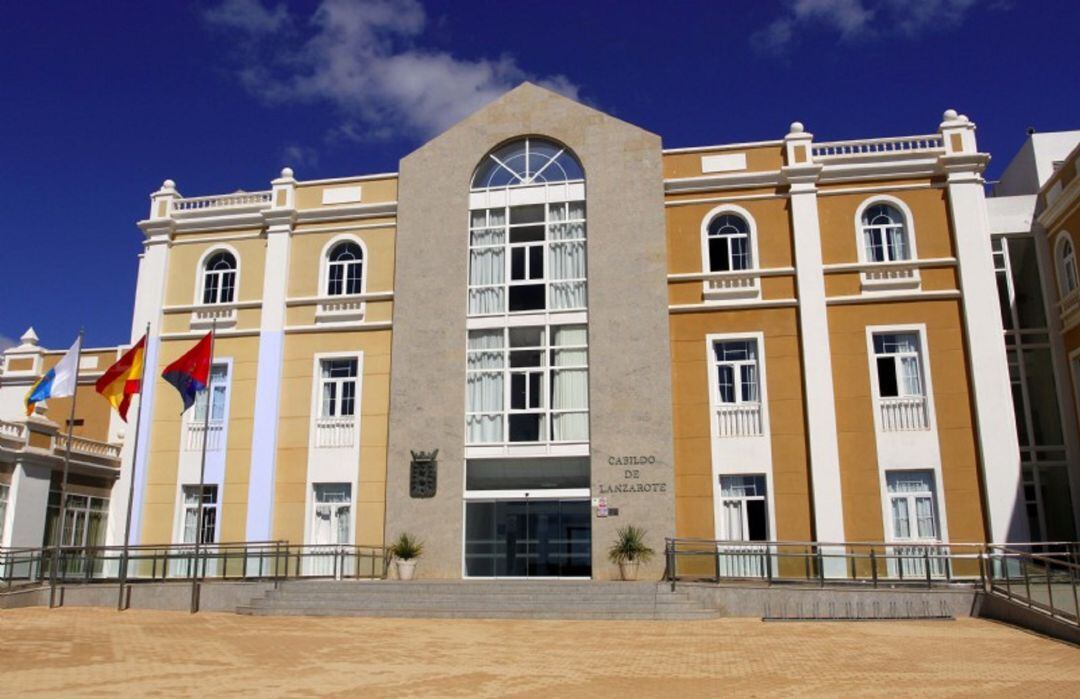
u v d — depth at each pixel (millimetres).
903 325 24938
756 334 25578
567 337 26766
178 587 21172
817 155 26688
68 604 21500
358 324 27766
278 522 26812
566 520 25578
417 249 27891
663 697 10719
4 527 24719
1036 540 25406
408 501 25984
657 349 25656
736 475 24922
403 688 11203
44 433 26391
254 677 11898
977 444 23875
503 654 14078
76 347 24266
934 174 25875
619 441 25234
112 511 28109
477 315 27188
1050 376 26281
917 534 23812
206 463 27625
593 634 16422
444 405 26500
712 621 18297
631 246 26547
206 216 29719
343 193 29188
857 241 25750
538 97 28406
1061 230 25969
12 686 11070
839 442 24453
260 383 27828
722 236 26703
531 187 28016
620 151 27375
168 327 29141
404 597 19906
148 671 12305
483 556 25688
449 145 28562
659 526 24531
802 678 11992
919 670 12586
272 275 28641
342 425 27234
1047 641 15273
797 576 23641
